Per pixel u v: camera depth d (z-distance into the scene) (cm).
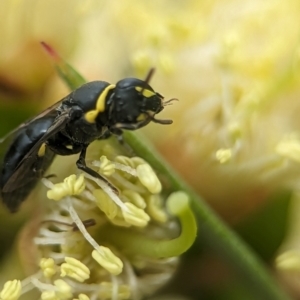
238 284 6
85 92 5
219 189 6
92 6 6
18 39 6
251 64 6
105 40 6
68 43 6
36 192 5
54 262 5
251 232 6
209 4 6
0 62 6
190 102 6
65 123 5
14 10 6
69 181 5
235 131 6
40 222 5
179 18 6
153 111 5
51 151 5
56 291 5
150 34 6
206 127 6
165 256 5
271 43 6
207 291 6
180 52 6
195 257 6
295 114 6
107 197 5
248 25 6
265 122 6
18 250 5
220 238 5
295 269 6
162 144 6
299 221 6
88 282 5
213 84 6
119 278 5
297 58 6
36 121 5
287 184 6
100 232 5
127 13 6
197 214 5
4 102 6
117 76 6
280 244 6
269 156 6
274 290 5
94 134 5
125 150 5
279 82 6
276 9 6
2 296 5
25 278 5
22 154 5
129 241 5
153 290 5
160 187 5
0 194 5
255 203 6
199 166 6
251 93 6
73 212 5
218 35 6
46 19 6
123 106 5
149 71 6
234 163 6
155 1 6
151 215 5
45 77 6
